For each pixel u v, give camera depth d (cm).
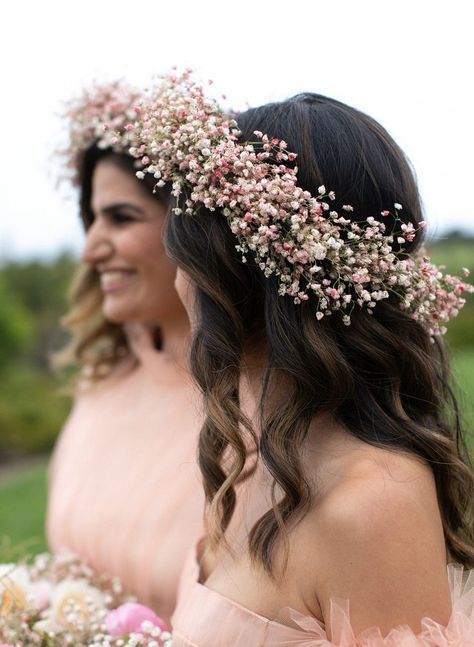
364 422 129
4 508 552
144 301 208
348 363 130
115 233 206
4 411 829
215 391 135
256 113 141
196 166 133
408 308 136
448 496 136
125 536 203
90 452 228
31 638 160
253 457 150
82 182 222
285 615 121
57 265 1205
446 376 153
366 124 139
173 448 208
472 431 171
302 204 127
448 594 118
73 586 181
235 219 129
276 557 122
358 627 115
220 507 138
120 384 240
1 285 1048
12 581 171
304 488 123
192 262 136
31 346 1035
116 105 200
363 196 132
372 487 117
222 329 136
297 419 128
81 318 249
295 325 129
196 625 128
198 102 141
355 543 115
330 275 127
